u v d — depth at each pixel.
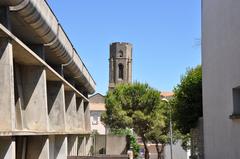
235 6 13.55
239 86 13.55
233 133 14.15
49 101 20.31
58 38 16.25
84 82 27.80
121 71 130.62
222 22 15.13
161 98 63.56
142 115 61.16
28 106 15.60
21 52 13.28
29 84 15.69
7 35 11.02
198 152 22.34
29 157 16.00
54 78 19.41
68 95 25.16
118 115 62.19
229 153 14.63
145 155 63.09
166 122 61.25
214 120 16.58
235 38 13.63
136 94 62.25
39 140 16.02
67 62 20.17
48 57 18.58
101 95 114.75
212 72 16.75
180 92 26.59
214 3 16.23
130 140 43.16
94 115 100.56
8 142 11.30
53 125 20.19
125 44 130.62
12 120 11.08
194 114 25.86
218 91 15.88
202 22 18.41
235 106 14.08
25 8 11.88
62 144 20.88
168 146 69.38
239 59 13.24
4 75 11.08
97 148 38.34
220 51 15.49
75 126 25.08
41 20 13.41
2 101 11.06
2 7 11.42
